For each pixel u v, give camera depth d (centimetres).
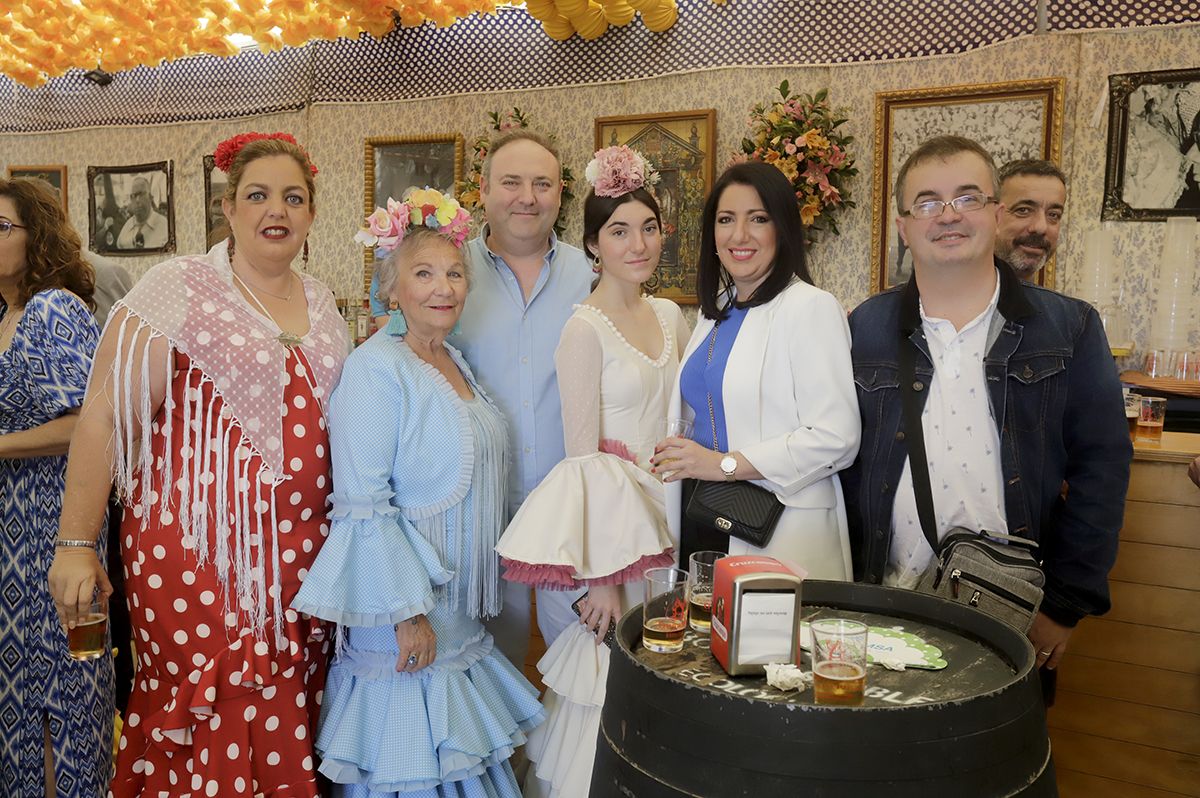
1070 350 207
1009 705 131
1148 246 449
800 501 217
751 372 223
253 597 217
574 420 240
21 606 254
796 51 516
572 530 228
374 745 219
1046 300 212
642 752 142
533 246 274
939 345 212
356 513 217
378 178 631
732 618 149
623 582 234
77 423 220
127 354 213
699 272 238
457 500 229
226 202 229
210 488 216
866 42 502
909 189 207
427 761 215
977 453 208
